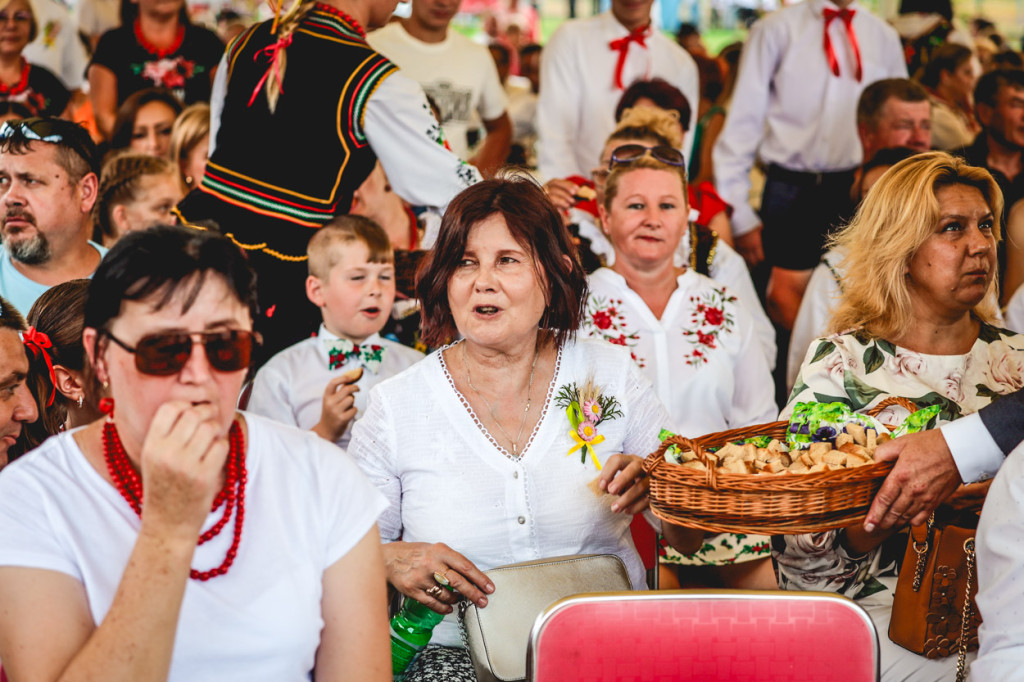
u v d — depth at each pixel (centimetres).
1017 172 615
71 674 154
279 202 373
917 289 288
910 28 808
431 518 258
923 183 280
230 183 377
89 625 170
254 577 177
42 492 172
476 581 241
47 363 261
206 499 156
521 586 244
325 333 364
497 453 256
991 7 1458
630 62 594
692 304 365
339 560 186
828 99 589
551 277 257
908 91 537
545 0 1916
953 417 283
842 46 588
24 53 711
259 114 374
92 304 168
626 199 355
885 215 287
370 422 263
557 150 601
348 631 186
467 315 250
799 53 586
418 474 259
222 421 172
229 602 175
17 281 346
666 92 511
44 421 265
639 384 274
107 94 654
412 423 259
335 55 372
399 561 247
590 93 595
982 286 280
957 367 288
